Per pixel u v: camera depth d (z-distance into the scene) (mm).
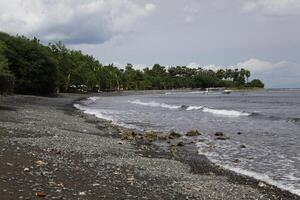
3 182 12250
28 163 15203
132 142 26375
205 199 13086
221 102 99188
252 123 43031
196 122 43688
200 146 26109
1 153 16750
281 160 21297
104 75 180750
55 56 130625
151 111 61125
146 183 14547
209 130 35781
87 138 25562
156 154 22406
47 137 23781
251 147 25812
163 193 13320
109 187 13273
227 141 28609
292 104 86938
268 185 15930
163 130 35406
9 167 14242
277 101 103062
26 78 92000
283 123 43031
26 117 36281
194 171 18109
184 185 14789
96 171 15562
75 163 16719
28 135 23953
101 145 23109
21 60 91188
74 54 153375
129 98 122312
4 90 61344
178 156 22172
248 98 127812
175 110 64438
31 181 12703
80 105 72062
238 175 17656
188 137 30656
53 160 16562
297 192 15023
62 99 87375
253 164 20250
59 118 39156
